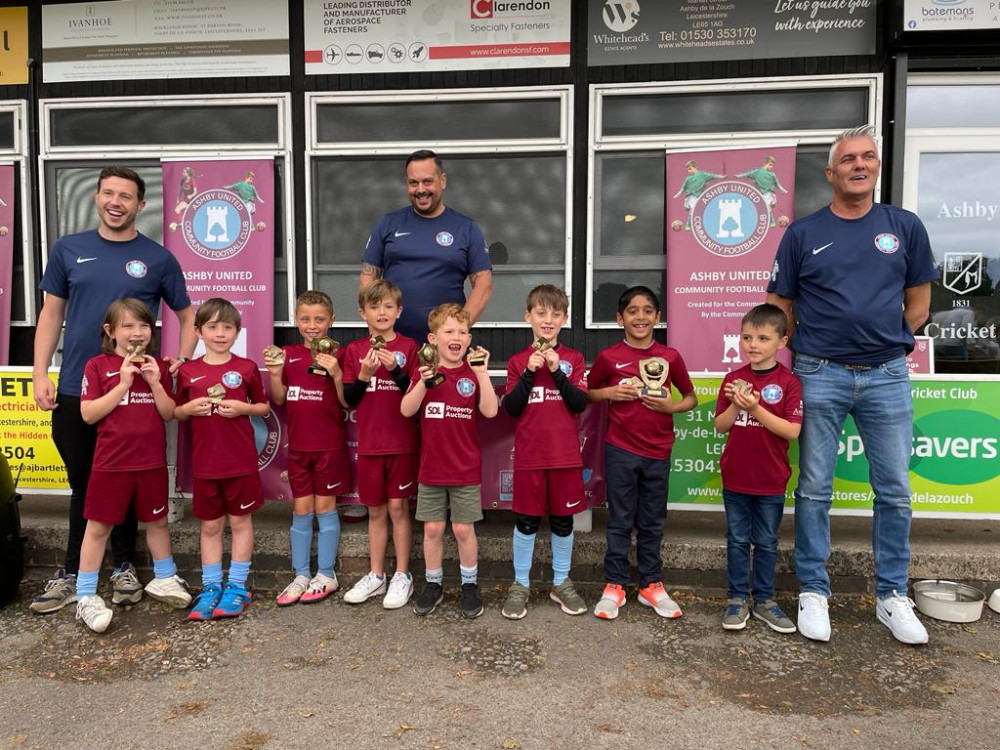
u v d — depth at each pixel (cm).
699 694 264
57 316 348
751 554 363
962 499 353
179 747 235
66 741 239
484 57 492
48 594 339
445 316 319
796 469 357
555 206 502
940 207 487
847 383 309
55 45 523
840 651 296
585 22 483
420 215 375
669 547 355
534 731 242
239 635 314
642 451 326
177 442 377
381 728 244
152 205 528
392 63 499
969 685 270
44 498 445
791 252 321
